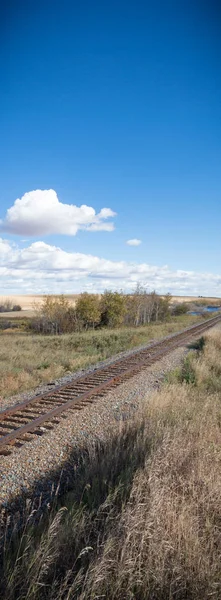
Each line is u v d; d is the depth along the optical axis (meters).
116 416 7.44
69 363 14.59
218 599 2.80
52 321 38.72
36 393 9.57
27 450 5.64
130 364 13.48
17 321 55.41
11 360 14.88
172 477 4.32
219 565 3.02
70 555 3.22
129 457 4.72
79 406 8.06
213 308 114.12
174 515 3.45
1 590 2.79
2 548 3.38
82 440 6.07
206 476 4.23
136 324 43.59
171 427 5.91
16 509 4.11
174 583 2.87
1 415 7.26
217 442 5.62
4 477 4.77
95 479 4.30
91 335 24.84
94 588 2.69
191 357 14.62
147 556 3.03
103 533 3.35
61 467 5.13
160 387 9.59
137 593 2.84
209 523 3.51
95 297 38.12
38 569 2.86
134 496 3.70
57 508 3.99
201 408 7.38
